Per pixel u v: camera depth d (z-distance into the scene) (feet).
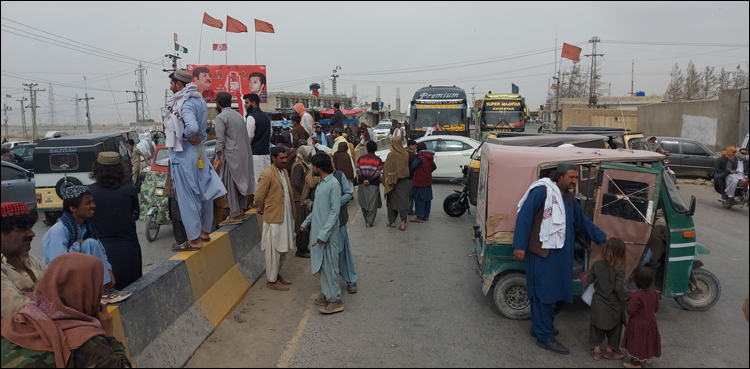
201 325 15.17
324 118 103.86
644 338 13.16
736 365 13.56
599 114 119.14
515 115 80.28
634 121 112.47
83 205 12.01
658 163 16.20
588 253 16.10
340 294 17.89
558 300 14.48
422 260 24.27
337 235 17.58
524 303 16.83
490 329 16.14
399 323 16.62
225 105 20.94
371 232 30.63
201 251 16.81
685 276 16.22
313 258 17.44
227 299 17.67
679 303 17.43
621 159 15.98
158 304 13.43
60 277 10.12
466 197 34.68
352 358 14.07
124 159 43.27
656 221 17.31
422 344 15.01
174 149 16.20
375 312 17.62
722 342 15.01
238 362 13.78
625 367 13.61
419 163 32.76
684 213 16.06
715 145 69.46
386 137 105.29
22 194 38.42
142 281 13.41
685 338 15.30
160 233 32.14
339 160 33.01
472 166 32.68
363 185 31.86
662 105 86.99
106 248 14.01
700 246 17.30
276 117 89.66
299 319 16.99
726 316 16.99
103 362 9.98
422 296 19.22
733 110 65.62
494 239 16.47
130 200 14.51
